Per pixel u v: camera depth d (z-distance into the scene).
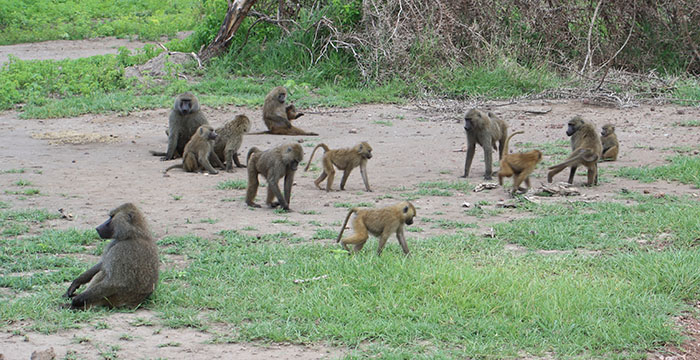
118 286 7.01
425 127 19.91
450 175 14.37
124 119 21.09
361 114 21.78
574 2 26.30
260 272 8.30
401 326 6.76
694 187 12.83
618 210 11.16
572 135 13.16
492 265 8.57
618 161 15.30
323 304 7.17
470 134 13.79
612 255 9.16
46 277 7.96
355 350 6.32
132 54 32.94
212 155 15.04
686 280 8.05
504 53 25.41
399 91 23.97
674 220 10.35
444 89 23.81
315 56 26.53
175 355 6.13
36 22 42.69
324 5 27.84
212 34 28.58
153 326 6.79
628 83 23.73
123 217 7.05
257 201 12.35
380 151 16.91
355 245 8.83
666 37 25.86
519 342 6.58
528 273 8.23
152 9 48.88
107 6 48.72
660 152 16.05
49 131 19.25
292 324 6.81
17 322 6.73
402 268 8.06
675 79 23.77
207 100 22.83
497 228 10.29
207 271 8.30
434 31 24.83
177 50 29.47
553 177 13.96
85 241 9.61
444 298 7.42
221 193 12.86
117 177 14.04
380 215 8.61
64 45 37.91
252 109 22.27
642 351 6.58
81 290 7.57
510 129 19.39
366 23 25.61
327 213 11.41
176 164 15.06
